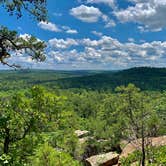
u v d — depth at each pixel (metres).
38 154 19.38
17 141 16.11
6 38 17.12
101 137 77.75
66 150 60.72
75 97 161.88
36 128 16.09
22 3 16.39
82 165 51.03
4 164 14.27
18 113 15.88
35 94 15.95
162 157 19.27
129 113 24.80
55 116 16.31
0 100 16.08
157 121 24.77
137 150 22.59
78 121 99.50
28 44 17.80
